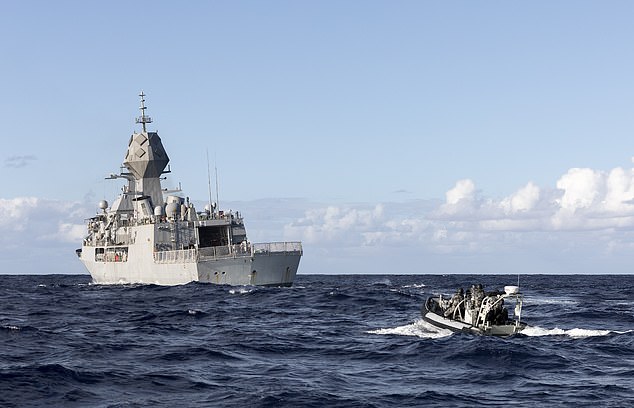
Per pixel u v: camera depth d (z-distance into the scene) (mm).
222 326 49188
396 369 31781
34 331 44906
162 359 34531
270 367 32469
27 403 25250
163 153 103625
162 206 99438
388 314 56938
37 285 120188
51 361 33750
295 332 45156
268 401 25266
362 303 66688
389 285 112125
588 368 31594
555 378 29516
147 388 27641
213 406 24734
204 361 34062
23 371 29703
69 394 26484
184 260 82625
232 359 34719
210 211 92375
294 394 26219
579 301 76312
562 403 25016
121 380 29047
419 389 27453
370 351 36656
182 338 42750
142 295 77875
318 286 99625
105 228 103000
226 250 83188
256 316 55875
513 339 39281
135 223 97312
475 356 34000
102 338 42812
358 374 30672
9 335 43156
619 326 48438
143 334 44969
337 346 38688
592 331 43531
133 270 93062
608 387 27609
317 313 58219
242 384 28344
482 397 26016
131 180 105062
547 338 40250
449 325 43156
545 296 86000
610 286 121500
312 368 32219
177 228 89000
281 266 83500
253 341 40812
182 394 26609
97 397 26156
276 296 72688
